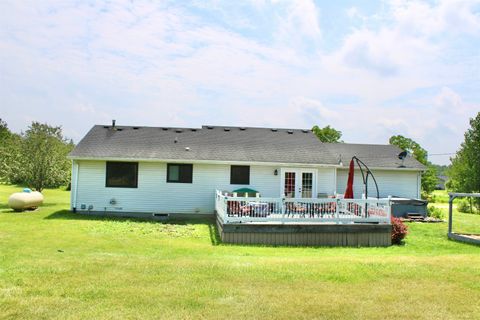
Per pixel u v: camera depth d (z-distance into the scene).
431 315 5.87
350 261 9.56
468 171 40.47
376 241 14.82
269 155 21.56
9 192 33.94
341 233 14.62
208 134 24.05
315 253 12.34
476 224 21.22
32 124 25.14
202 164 21.00
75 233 14.79
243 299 6.40
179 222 19.23
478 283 7.60
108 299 6.27
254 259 9.80
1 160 26.58
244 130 25.14
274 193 21.20
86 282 7.14
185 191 20.98
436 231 18.50
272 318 5.64
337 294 6.78
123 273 7.84
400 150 27.77
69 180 26.36
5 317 5.46
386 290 7.07
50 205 24.55
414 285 7.42
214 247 13.00
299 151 22.31
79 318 5.47
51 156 25.31
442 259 10.06
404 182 25.14
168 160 20.45
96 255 10.11
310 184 21.36
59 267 8.24
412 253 12.96
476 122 40.69
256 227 14.23
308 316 5.74
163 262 8.98
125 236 14.73
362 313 5.90
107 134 23.00
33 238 13.41
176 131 24.27
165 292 6.67
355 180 24.89
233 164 20.94
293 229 14.38
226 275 7.84
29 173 24.86
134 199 20.83
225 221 14.37
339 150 26.83
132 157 20.41
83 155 20.33
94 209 20.73
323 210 15.42
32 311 5.68
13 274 7.61
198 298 6.40
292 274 8.03
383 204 15.26
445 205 41.53
